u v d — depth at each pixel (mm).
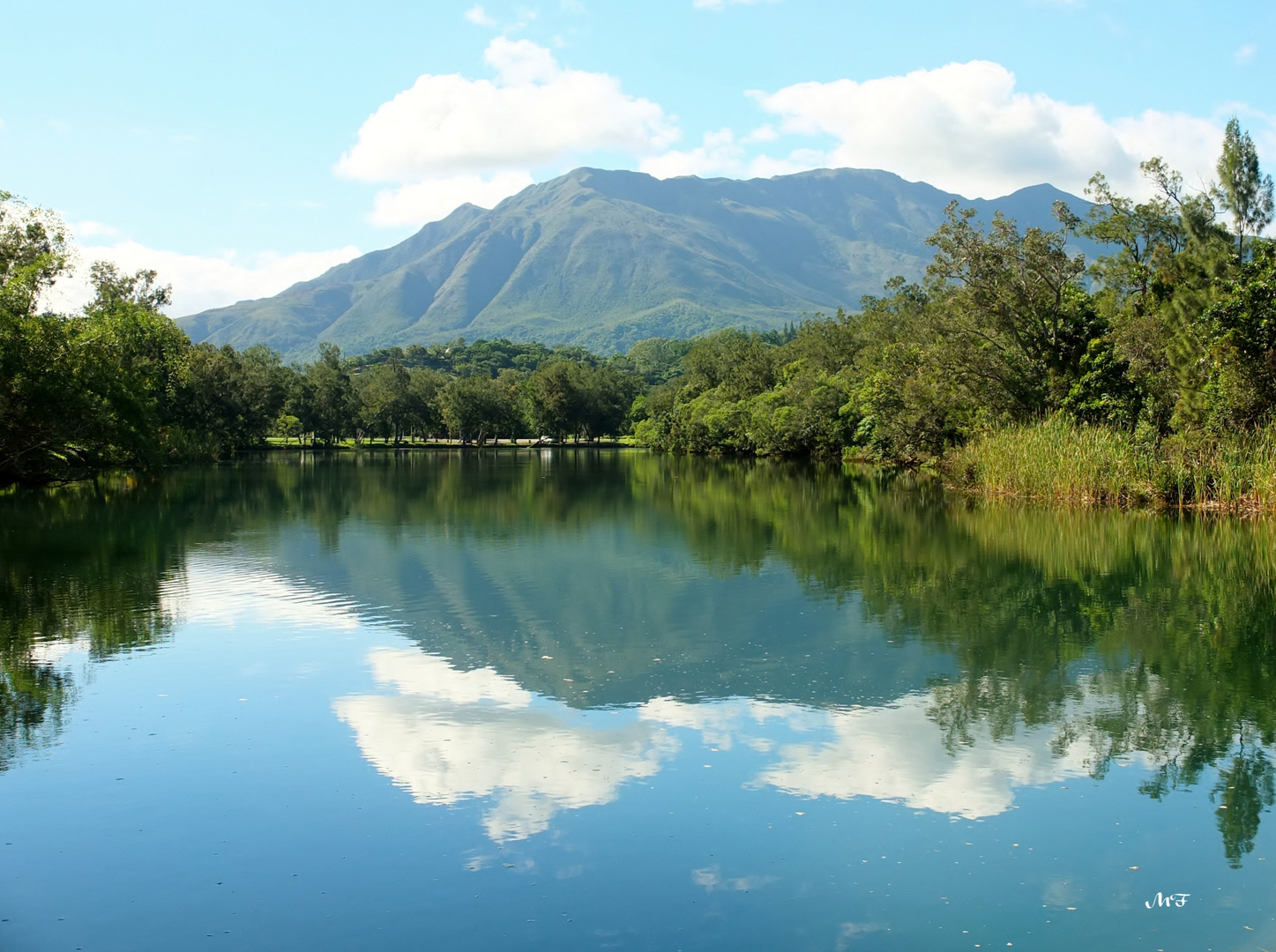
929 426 57188
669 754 11602
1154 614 18875
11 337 43406
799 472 69688
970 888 8500
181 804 10289
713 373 123125
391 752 11734
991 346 49094
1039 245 45906
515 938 7816
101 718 12992
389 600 20875
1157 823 9656
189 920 8109
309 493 49844
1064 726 12461
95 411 47875
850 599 20734
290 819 9930
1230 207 39594
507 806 10203
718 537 31281
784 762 11320
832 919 8023
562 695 13984
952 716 12914
